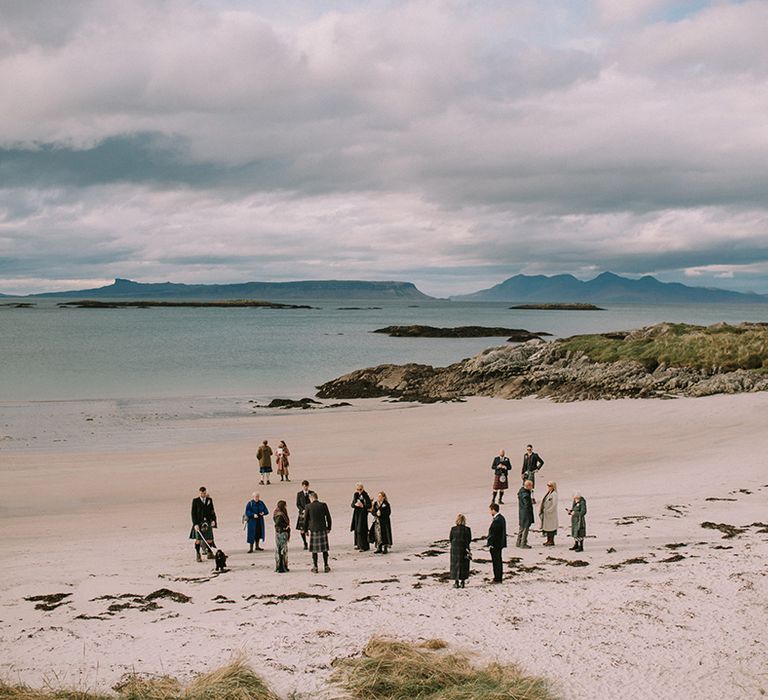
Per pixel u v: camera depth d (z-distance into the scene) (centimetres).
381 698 1070
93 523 2405
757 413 4347
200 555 1942
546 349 6881
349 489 2895
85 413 5138
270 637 1295
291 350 11038
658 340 6481
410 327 15875
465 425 4512
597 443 3781
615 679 1125
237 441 4081
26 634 1345
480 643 1267
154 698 1045
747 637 1285
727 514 2291
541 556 1911
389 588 1627
